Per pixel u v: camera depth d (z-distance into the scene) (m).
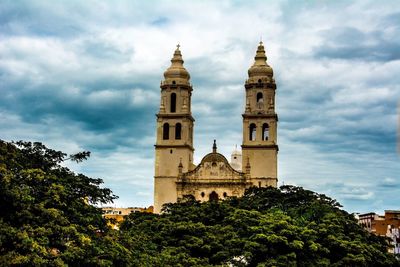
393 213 185.62
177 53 159.88
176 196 151.50
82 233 53.78
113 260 55.88
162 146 154.12
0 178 49.59
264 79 153.62
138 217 107.56
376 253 92.88
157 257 68.12
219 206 100.50
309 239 84.50
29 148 60.22
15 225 49.69
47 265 48.00
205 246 82.00
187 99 156.75
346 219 99.19
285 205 108.88
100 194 62.06
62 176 60.50
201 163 151.62
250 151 151.38
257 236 81.00
